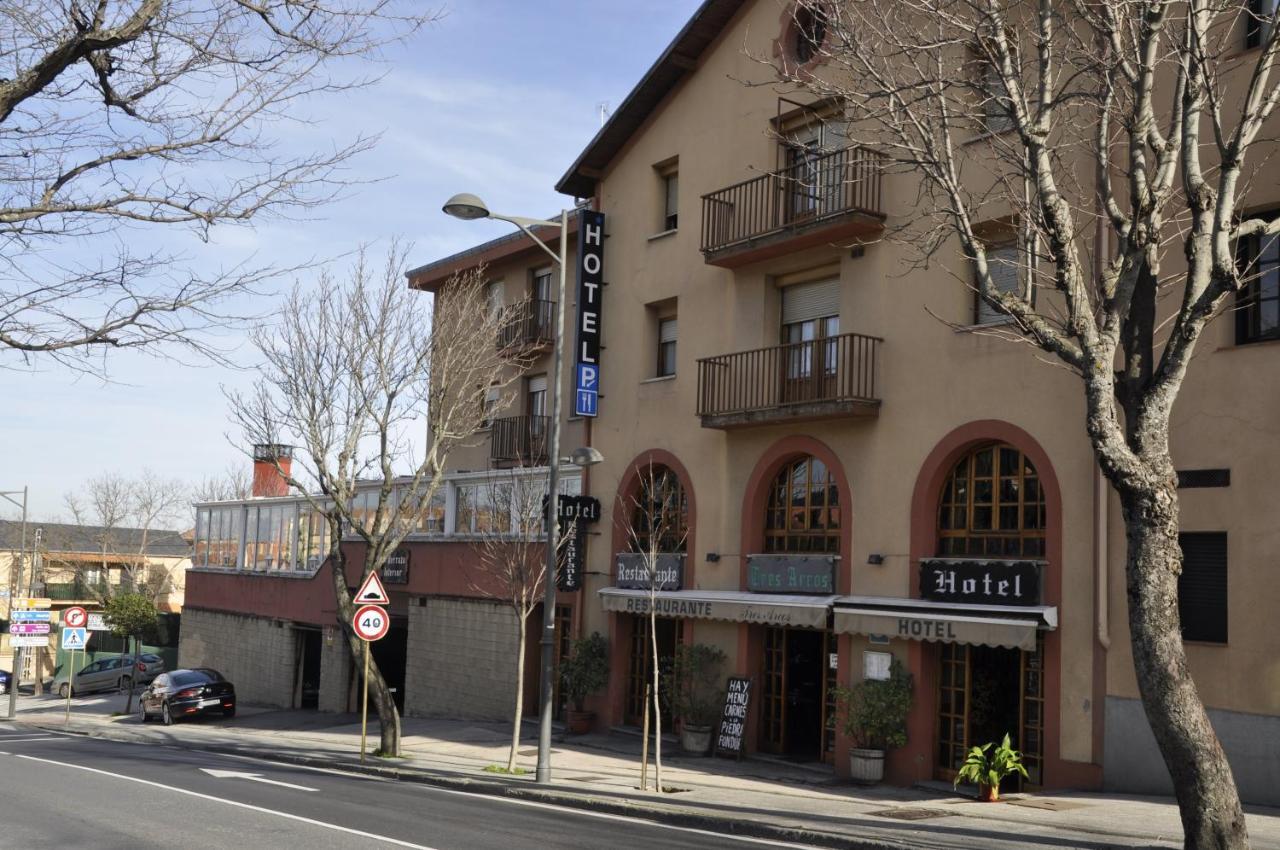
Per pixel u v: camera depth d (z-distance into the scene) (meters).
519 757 20.27
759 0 21.42
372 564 20.81
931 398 17.58
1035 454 16.03
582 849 10.86
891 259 18.47
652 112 24.02
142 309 6.57
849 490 18.75
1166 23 12.38
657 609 21.50
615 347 24.41
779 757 19.59
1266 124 13.81
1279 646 13.17
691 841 11.65
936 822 12.31
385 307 21.94
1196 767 8.98
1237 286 9.17
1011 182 15.72
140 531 77.12
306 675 35.31
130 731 29.14
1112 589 14.85
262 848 10.86
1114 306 9.89
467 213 17.34
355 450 21.61
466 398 23.56
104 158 6.69
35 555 58.19
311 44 6.81
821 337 19.62
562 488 25.48
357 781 17.50
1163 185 10.09
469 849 10.74
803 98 20.16
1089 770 14.86
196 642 41.09
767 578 19.88
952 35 13.89
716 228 21.47
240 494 70.25
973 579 16.41
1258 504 13.52
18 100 6.29
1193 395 14.21
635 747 21.50
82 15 6.27
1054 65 13.41
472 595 27.23
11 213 6.35
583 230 24.61
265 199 6.90
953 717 16.94
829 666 19.00
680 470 22.33
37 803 14.23
